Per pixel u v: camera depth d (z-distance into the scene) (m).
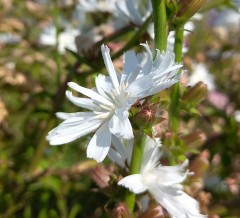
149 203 0.07
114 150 0.06
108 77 0.06
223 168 0.11
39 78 0.13
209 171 0.11
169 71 0.06
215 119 0.12
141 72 0.06
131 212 0.06
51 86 0.13
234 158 0.12
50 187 0.11
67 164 0.11
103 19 0.12
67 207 0.11
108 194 0.06
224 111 0.13
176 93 0.08
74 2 0.13
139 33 0.09
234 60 0.15
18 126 0.12
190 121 0.11
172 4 0.06
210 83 0.14
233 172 0.11
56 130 0.06
